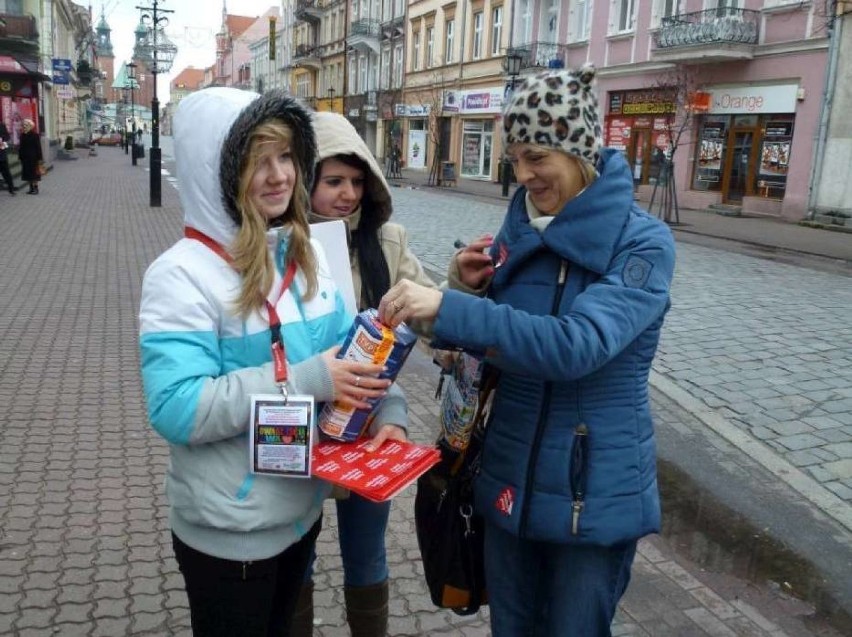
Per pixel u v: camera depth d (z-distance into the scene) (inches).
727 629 117.6
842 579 133.6
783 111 770.8
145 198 793.6
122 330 276.1
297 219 73.2
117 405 201.5
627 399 74.8
